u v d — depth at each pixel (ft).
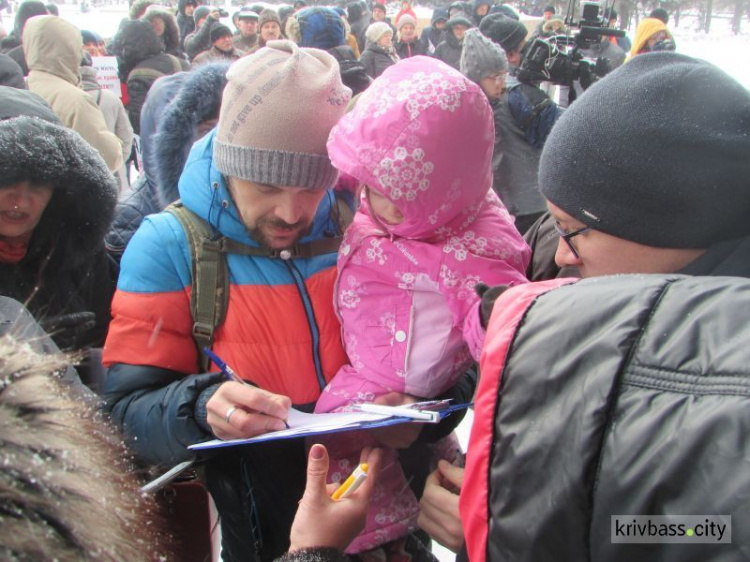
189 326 3.76
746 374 1.57
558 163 2.74
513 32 13.82
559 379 1.88
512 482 1.94
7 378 1.50
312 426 3.15
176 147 5.17
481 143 3.44
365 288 3.74
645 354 1.76
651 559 1.61
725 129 2.38
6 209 4.17
